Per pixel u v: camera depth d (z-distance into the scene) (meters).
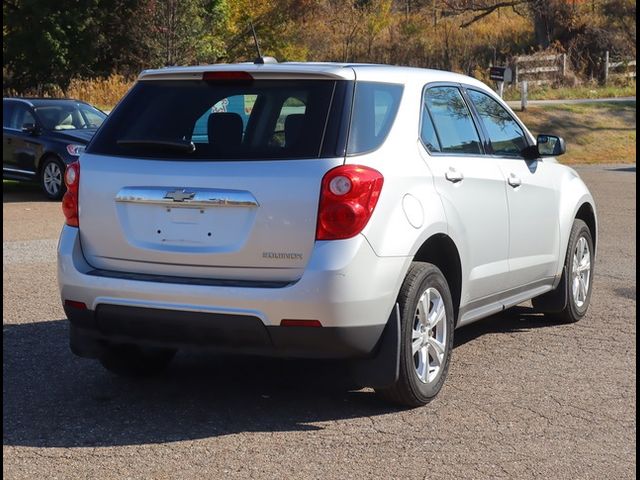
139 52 44.91
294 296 5.10
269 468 4.79
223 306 5.20
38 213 15.59
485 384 6.32
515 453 5.04
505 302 7.00
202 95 5.64
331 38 48.09
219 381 6.36
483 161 6.59
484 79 44.88
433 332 5.90
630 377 6.52
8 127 18.20
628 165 27.81
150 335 5.45
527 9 49.81
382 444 5.15
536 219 7.27
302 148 5.29
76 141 17.62
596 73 47.25
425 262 5.91
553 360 6.95
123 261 5.55
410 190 5.57
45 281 9.62
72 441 5.15
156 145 5.55
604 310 8.71
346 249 5.13
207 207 5.33
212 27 44.84
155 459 4.89
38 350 7.05
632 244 12.70
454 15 50.84
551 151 7.34
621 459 4.98
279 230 5.18
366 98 5.56
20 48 44.81
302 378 6.43
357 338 5.23
